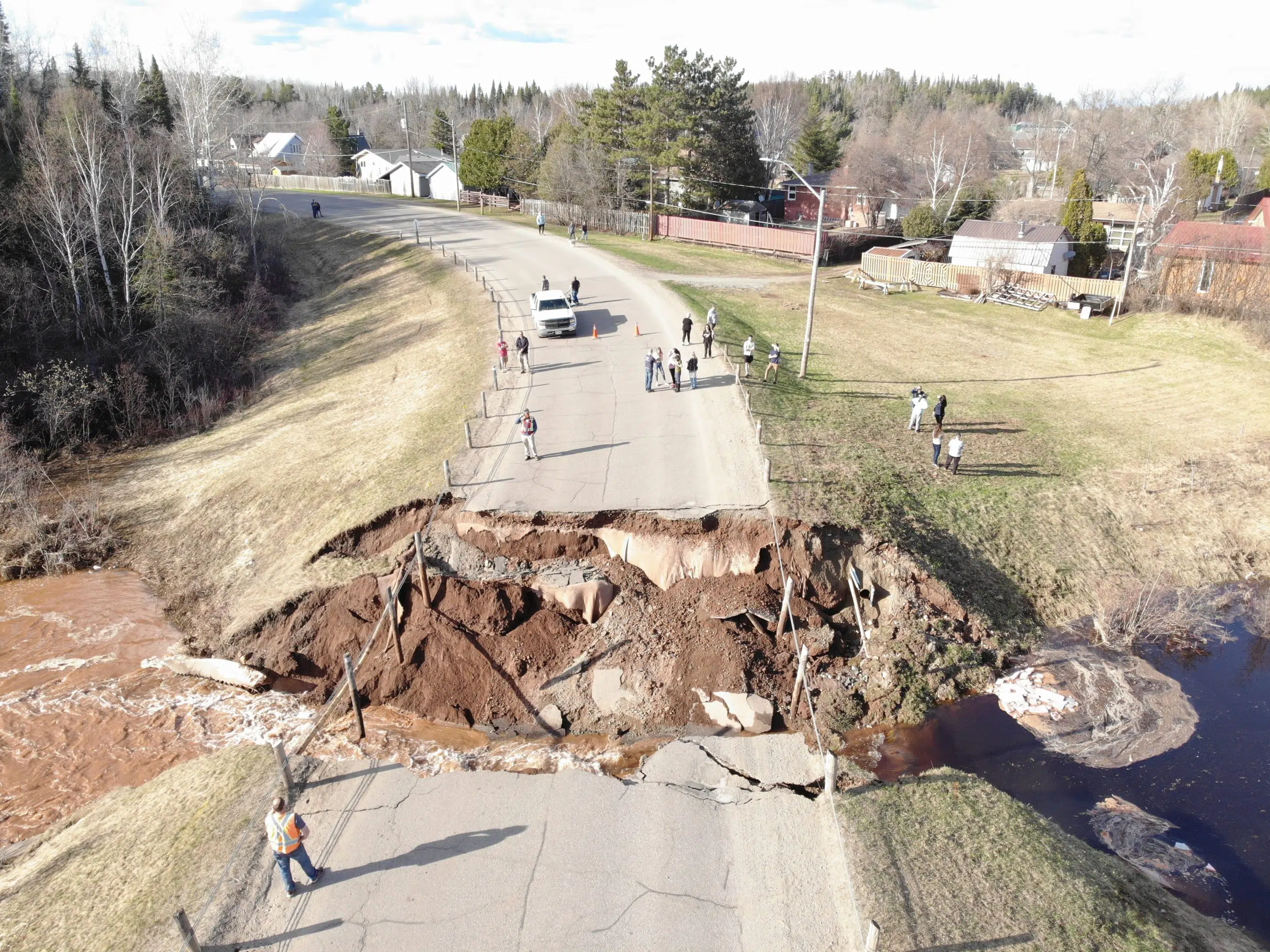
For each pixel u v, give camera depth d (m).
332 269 55.94
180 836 13.82
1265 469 28.08
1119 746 16.72
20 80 56.41
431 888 12.80
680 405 28.05
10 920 12.46
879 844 13.27
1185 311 43.94
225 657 19.98
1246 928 12.45
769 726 16.94
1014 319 45.41
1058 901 12.12
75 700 19.39
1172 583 22.75
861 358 36.50
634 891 12.72
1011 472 26.58
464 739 17.11
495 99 189.38
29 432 34.25
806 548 19.83
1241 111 117.31
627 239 62.41
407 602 19.34
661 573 19.72
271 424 34.38
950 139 92.00
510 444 25.33
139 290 40.88
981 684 18.56
